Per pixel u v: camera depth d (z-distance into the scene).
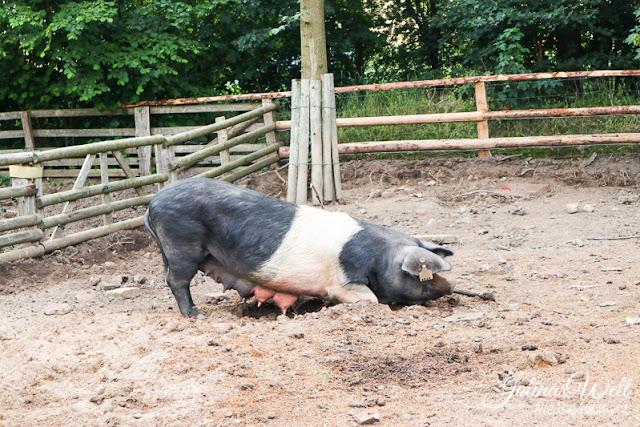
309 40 11.31
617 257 6.68
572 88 12.61
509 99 12.12
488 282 6.22
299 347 4.55
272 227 5.46
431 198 9.93
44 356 4.61
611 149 11.15
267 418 3.48
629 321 4.73
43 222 7.59
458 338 4.64
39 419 3.60
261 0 13.28
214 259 5.75
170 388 3.95
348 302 5.50
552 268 6.48
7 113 13.42
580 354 4.18
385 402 3.64
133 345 4.74
